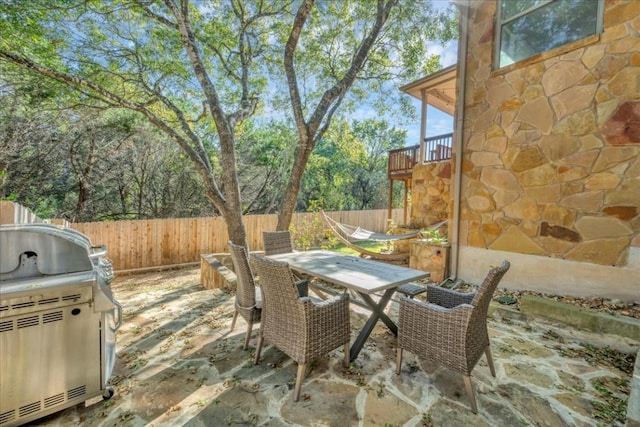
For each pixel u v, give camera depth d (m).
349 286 2.36
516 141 3.87
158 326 3.12
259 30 6.11
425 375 2.23
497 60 4.09
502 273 1.88
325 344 2.10
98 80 5.46
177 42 5.61
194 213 10.40
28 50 4.77
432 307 2.01
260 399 1.96
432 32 5.95
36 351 1.64
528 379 2.18
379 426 1.72
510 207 3.94
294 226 8.55
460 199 4.53
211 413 1.83
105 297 1.85
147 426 1.72
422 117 7.37
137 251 6.86
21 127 6.81
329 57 6.55
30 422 1.71
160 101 6.32
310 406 1.89
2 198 6.20
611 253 3.14
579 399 1.97
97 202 8.88
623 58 3.02
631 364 2.39
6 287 1.56
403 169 9.36
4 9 4.11
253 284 2.61
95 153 8.21
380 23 5.06
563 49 3.41
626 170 3.03
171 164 9.75
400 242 7.34
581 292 3.34
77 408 1.86
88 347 1.82
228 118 5.32
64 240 1.83
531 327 3.06
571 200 3.40
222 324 3.17
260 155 12.76
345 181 17.81
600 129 3.18
